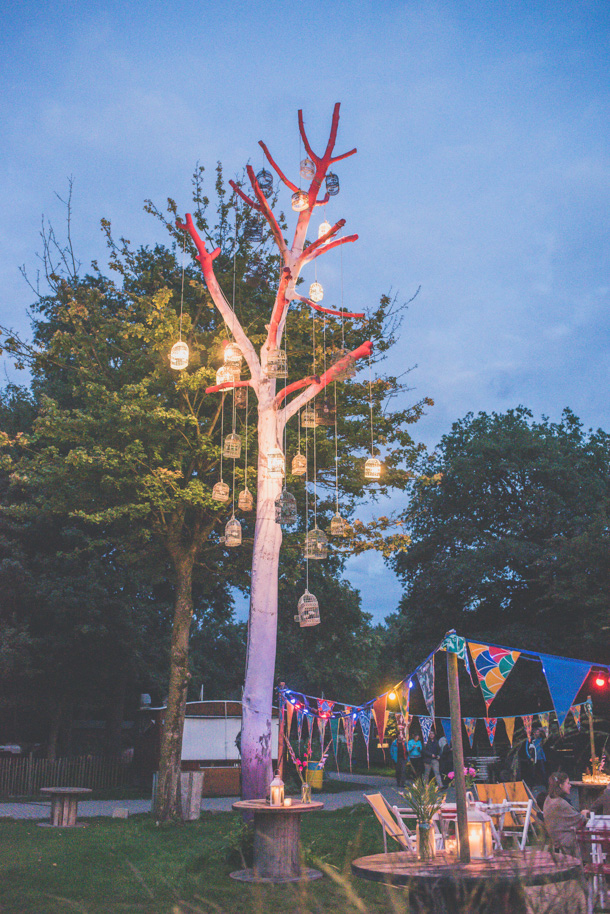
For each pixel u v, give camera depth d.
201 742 23.95
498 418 34.81
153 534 19.56
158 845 11.89
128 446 15.77
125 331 17.62
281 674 40.12
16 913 7.04
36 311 21.28
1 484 26.78
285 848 8.82
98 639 26.67
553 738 18.00
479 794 10.92
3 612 26.31
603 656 25.17
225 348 14.34
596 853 7.59
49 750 27.48
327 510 19.20
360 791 23.91
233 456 14.11
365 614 37.09
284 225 19.05
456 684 5.66
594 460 32.22
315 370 17.75
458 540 30.59
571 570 25.45
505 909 2.80
